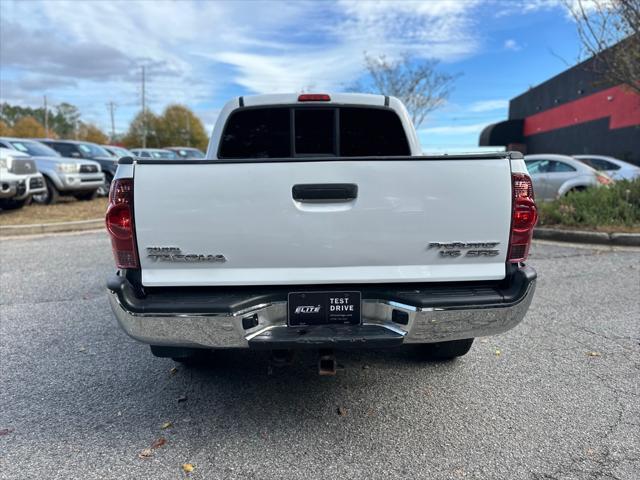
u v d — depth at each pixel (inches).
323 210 96.4
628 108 832.3
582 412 110.7
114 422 109.4
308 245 97.3
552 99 1160.2
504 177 97.0
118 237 95.8
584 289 204.8
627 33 328.5
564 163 406.9
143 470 92.0
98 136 3769.7
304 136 168.6
